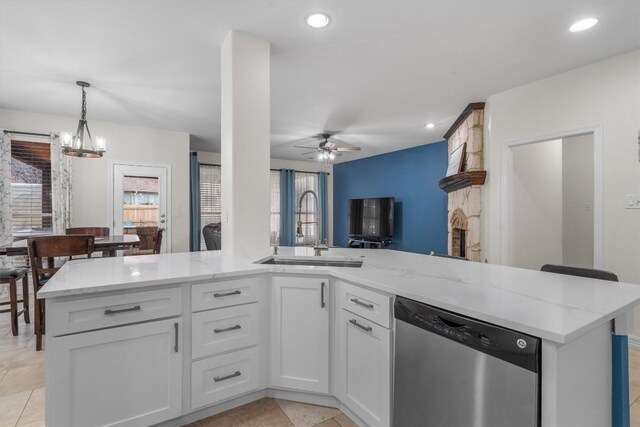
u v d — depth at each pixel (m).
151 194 5.26
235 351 1.85
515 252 3.73
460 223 4.64
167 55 2.84
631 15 2.24
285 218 8.13
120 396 1.53
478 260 3.99
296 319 1.92
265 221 2.57
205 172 7.31
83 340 1.45
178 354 1.67
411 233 6.75
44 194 4.52
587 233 4.67
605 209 2.82
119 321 1.53
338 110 4.37
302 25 2.38
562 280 1.61
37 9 2.17
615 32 2.44
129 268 1.90
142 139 5.19
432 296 1.31
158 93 3.73
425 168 6.45
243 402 1.95
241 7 2.16
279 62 2.97
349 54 2.82
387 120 4.83
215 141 6.26
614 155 2.78
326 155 5.88
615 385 1.18
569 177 4.83
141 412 1.58
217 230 4.64
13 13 2.21
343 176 8.64
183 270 1.83
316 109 4.32
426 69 3.11
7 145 4.23
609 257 2.79
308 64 3.02
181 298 1.68
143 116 4.63
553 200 4.03
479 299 1.27
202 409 1.81
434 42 2.62
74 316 1.44
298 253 2.56
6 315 3.53
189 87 3.56
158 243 4.04
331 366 1.88
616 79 2.79
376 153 7.41
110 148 4.96
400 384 1.41
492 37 2.54
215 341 1.79
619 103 2.77
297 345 1.92
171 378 1.65
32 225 4.45
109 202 4.94
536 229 3.90
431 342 1.27
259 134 2.54
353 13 2.23
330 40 2.59
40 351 2.65
